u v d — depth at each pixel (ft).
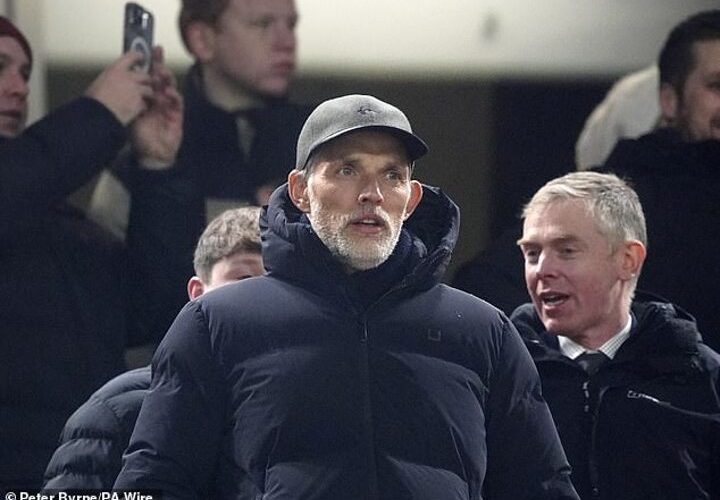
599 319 44.47
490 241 61.31
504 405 37.73
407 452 36.04
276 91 59.00
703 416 43.86
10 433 53.57
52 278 55.16
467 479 36.47
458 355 37.29
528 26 61.52
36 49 57.00
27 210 55.31
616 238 44.24
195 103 58.03
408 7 60.59
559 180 45.24
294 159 59.06
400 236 37.99
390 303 37.29
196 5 58.18
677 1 62.34
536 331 45.39
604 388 43.98
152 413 36.35
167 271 56.85
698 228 55.67
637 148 56.95
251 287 37.29
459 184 61.31
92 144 56.54
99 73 57.72
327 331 36.58
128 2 57.57
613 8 62.23
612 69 62.23
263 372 36.06
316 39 59.72
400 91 60.80
